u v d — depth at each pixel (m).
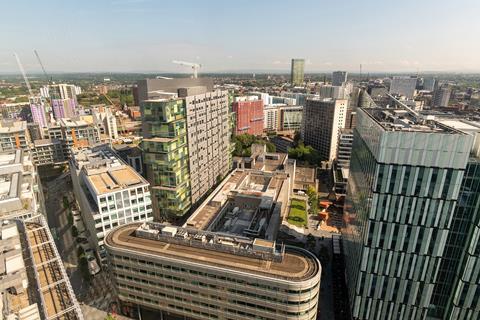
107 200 119.88
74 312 67.06
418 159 71.38
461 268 78.00
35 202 125.81
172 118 143.75
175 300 95.88
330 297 114.62
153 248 95.12
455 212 74.69
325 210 182.00
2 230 85.94
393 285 85.00
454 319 82.19
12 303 66.25
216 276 86.38
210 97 184.38
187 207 165.00
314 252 138.25
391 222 78.44
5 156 157.75
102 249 123.94
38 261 82.44
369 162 83.88
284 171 180.50
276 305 83.44
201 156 177.88
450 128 74.06
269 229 113.38
